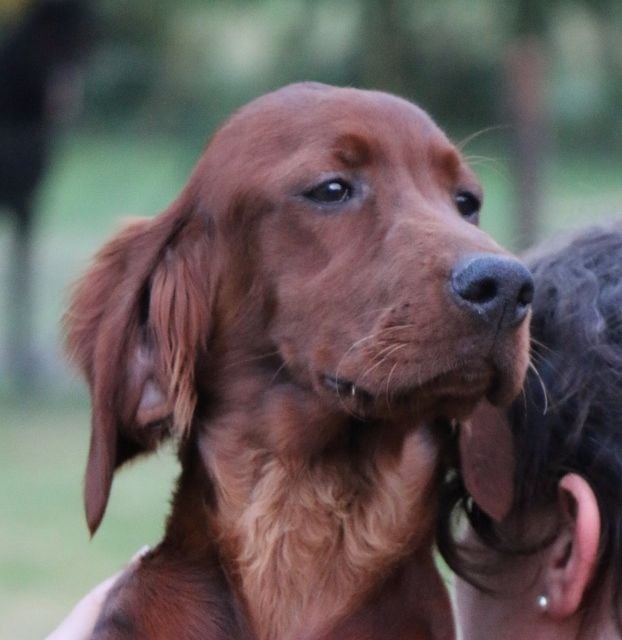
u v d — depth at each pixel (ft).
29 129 75.66
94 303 22.38
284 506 21.53
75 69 78.02
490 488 20.04
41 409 71.67
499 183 87.81
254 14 95.86
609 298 19.57
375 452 21.36
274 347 21.62
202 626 20.88
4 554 44.60
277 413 21.53
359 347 20.16
